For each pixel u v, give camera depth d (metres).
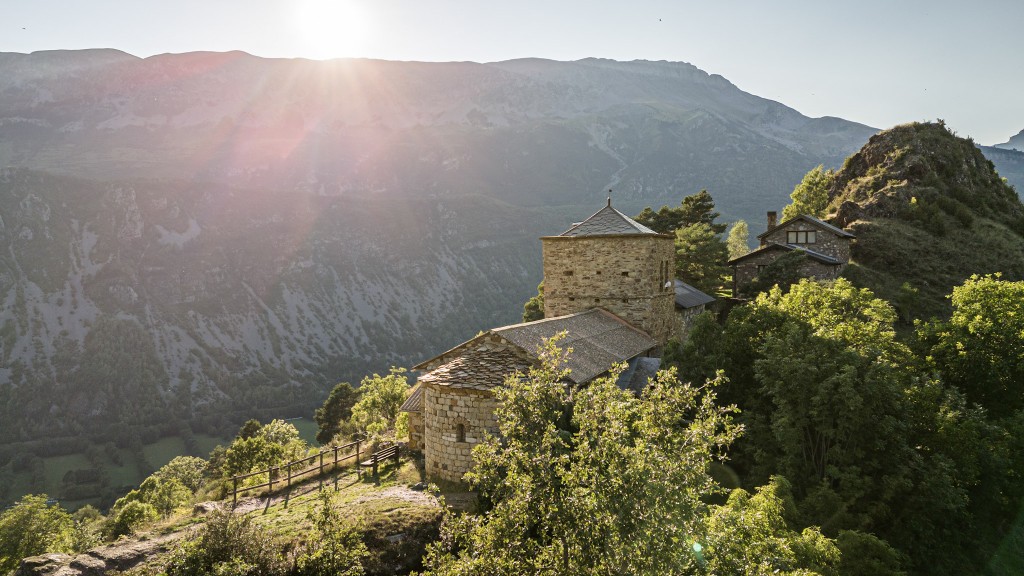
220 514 15.81
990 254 57.34
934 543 21.42
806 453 23.23
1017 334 28.14
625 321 36.16
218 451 81.88
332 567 14.41
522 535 11.05
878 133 78.75
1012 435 25.02
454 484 22.17
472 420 21.81
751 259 56.69
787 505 18.11
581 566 10.06
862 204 67.50
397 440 30.64
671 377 12.30
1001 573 21.92
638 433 11.72
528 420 11.27
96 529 39.59
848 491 20.77
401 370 48.78
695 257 58.25
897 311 48.34
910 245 58.78
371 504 19.42
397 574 16.38
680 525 10.26
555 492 10.57
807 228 57.03
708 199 76.25
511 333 24.98
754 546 12.17
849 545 17.41
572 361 24.86
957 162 71.50
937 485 20.75
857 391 21.47
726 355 26.91
